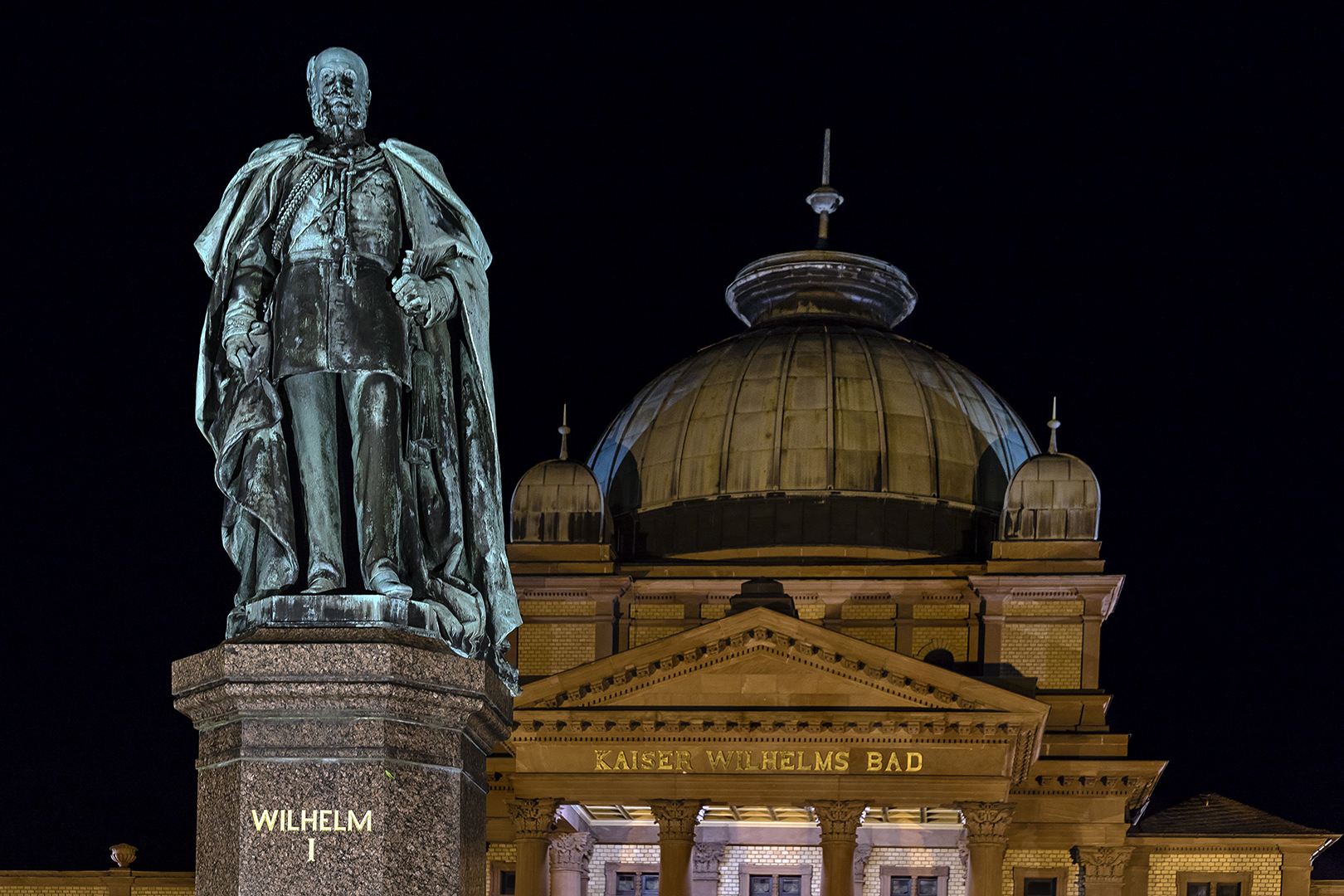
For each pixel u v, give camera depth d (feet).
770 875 200.85
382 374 32.55
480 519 33.96
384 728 30.86
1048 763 196.24
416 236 33.45
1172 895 204.33
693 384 235.20
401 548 33.01
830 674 173.58
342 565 32.48
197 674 31.27
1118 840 195.52
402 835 30.73
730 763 174.09
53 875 213.66
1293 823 208.44
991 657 207.51
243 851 30.50
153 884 214.48
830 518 221.25
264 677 30.66
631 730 175.42
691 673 175.32
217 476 33.12
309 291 32.73
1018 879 196.85
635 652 175.11
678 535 225.15
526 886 175.01
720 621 174.19
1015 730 170.91
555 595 214.28
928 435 226.58
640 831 202.28
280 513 32.45
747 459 225.35
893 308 248.93
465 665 31.60
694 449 228.02
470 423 34.19
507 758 180.75
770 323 247.09
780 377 229.86
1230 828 205.67
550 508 216.95
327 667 30.66
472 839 32.40
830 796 172.55
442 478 33.71
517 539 216.33
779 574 216.54
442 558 33.60
